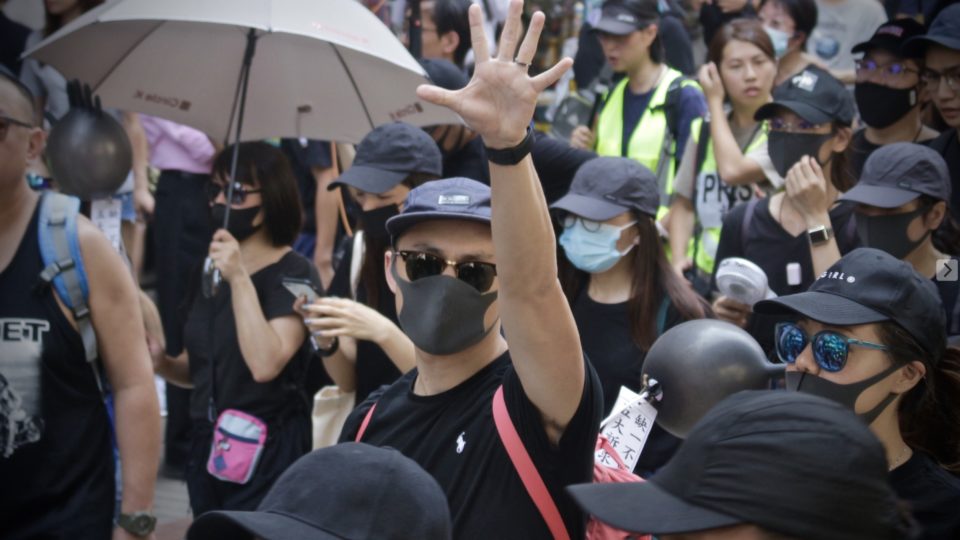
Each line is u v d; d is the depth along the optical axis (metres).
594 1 8.51
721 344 3.15
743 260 4.26
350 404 4.80
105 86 5.31
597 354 4.54
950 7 5.42
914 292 3.13
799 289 4.85
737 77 6.18
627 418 3.21
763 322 4.34
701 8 8.38
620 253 4.55
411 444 2.94
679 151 6.62
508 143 2.45
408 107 5.29
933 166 4.38
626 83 7.00
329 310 4.36
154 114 5.37
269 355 4.64
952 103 5.35
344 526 1.82
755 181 5.98
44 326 3.56
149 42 5.20
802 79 5.09
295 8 4.65
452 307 2.90
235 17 4.56
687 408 3.14
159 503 6.97
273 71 5.25
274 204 4.89
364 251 4.92
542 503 2.70
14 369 3.53
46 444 3.58
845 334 3.13
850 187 5.20
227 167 4.93
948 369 3.20
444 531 1.90
